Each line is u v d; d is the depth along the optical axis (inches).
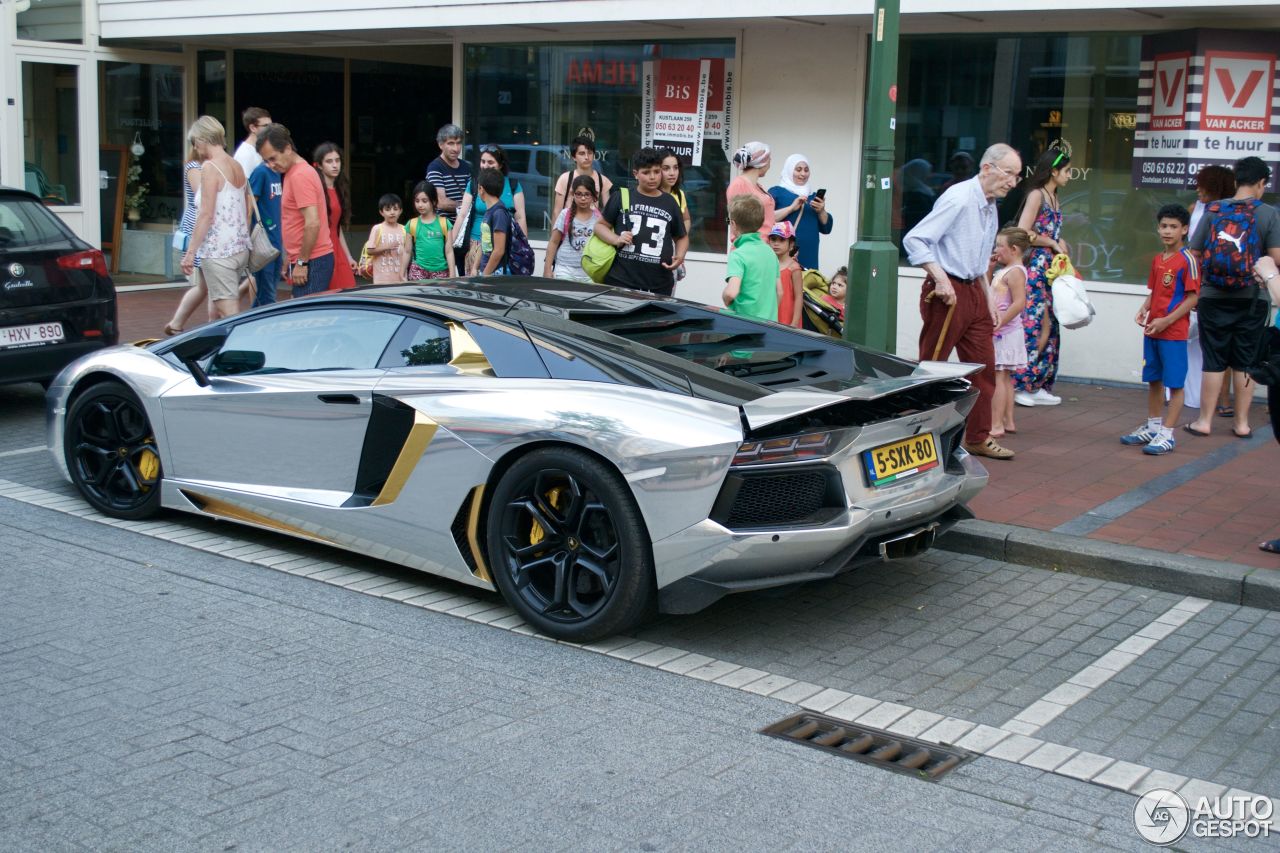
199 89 660.7
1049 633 213.6
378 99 727.1
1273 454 328.2
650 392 197.6
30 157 605.6
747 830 144.3
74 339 352.2
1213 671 197.9
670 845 140.5
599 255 340.2
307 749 162.4
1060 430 354.9
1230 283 333.7
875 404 205.9
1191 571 233.1
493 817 145.7
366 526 225.1
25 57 591.8
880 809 150.6
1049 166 366.9
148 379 255.8
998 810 151.4
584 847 139.4
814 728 173.8
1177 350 321.7
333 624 209.5
